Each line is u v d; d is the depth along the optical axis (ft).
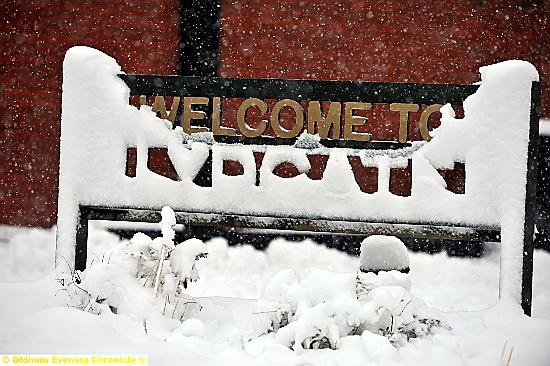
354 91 17.43
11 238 33.12
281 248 30.91
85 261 18.02
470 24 32.42
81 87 18.12
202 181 21.70
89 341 11.87
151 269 14.69
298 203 17.21
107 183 17.89
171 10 33.35
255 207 17.37
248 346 12.34
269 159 17.51
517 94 16.48
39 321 12.34
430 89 17.15
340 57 32.99
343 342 12.14
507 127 16.47
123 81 18.26
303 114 17.66
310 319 12.10
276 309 12.91
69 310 12.77
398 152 17.22
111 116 18.02
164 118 18.12
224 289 25.32
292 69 33.12
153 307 13.76
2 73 34.24
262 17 33.14
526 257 16.12
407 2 32.65
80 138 18.03
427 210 16.74
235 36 33.19
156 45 33.35
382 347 11.74
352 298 12.59
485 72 16.80
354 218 17.02
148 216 17.88
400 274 14.12
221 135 17.87
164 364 10.87
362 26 32.91
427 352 12.13
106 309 13.55
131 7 33.50
